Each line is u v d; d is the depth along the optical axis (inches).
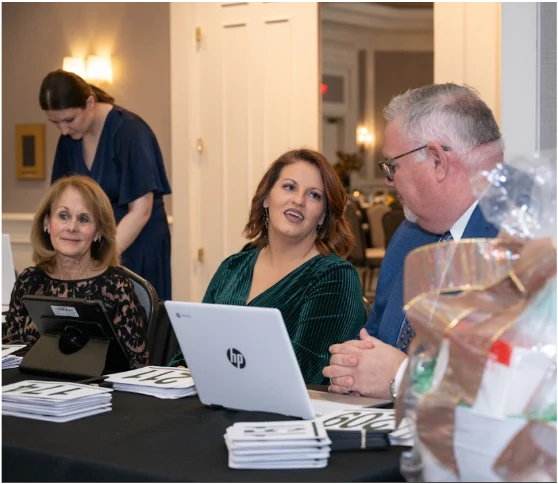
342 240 105.3
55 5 286.7
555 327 53.1
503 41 86.7
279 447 57.9
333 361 80.4
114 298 110.8
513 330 52.6
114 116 164.9
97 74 275.0
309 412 68.1
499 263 54.6
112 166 164.4
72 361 90.5
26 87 294.2
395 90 552.1
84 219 112.5
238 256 110.0
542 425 51.5
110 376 86.5
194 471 57.2
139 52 272.1
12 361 98.7
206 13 214.1
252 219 108.9
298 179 102.3
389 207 416.2
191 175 219.5
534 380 51.8
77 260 113.8
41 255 115.5
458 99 78.3
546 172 55.6
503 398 51.9
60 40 286.5
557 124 86.3
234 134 211.6
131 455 61.1
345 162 503.2
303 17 199.3
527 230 54.4
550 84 86.4
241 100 209.9
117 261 116.7
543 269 52.8
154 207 169.3
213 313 70.3
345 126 547.8
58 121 161.3
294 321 99.7
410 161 79.4
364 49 547.5
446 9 166.1
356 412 69.4
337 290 99.0
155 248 169.2
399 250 96.0
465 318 53.6
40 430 68.6
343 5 505.0
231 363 71.2
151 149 165.2
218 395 74.0
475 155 77.6
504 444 51.2
